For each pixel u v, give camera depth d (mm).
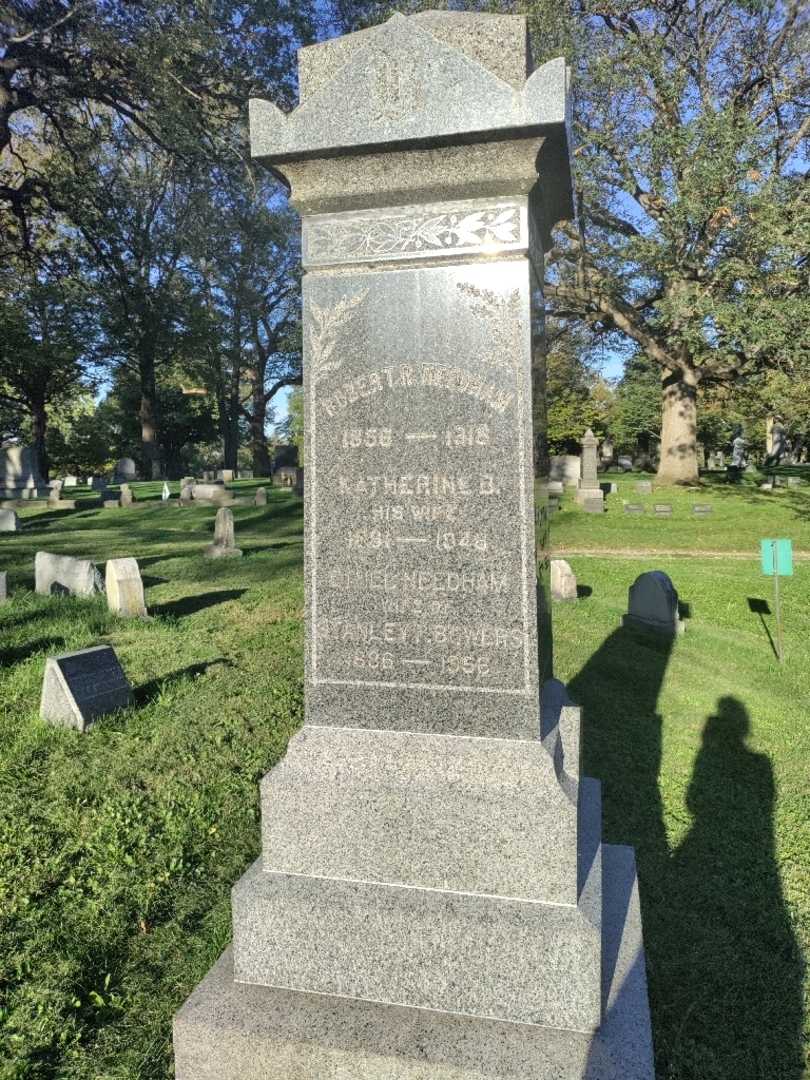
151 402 47250
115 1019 3318
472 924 2754
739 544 18703
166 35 22984
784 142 22547
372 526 3148
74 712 6438
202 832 4828
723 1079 3072
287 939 2914
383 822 2959
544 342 3582
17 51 24328
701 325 21281
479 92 2883
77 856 4559
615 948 3102
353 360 3156
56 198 30203
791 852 4855
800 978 3682
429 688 3102
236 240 36438
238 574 14164
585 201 23344
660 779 5918
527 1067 2553
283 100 25109
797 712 7562
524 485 2998
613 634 10289
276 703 7148
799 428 42562
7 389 48250
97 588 12039
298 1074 2684
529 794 2834
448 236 3039
